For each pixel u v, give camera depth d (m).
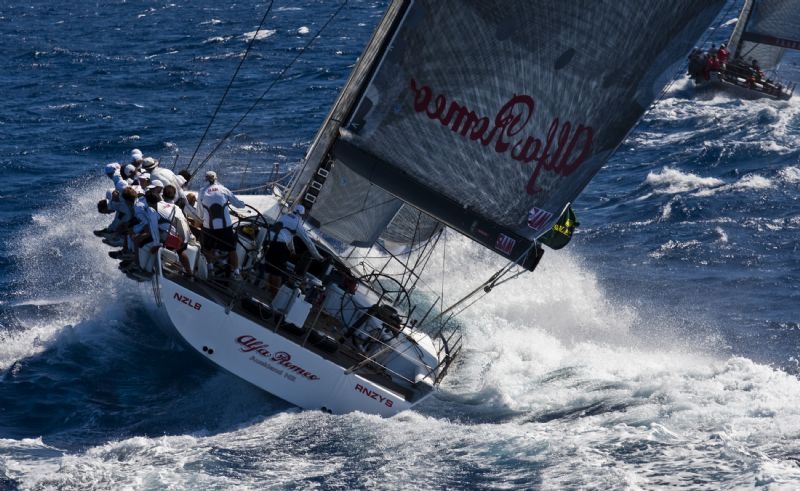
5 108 159.25
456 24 45.75
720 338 62.78
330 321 55.06
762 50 174.50
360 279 58.25
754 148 116.69
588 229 89.75
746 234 85.62
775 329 64.06
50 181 102.69
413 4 45.59
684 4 45.59
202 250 52.31
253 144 124.31
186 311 48.34
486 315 66.25
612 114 48.06
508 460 42.38
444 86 47.09
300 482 40.47
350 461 42.72
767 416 45.75
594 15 45.41
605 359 57.06
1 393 49.97
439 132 48.06
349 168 50.75
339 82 183.00
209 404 49.56
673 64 47.56
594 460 41.59
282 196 63.50
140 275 50.72
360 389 49.19
